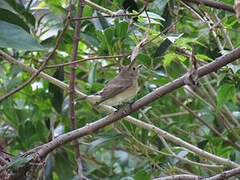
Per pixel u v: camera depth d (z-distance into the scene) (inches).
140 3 412.8
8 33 180.1
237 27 397.4
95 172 412.2
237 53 228.2
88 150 341.1
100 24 352.8
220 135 411.8
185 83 232.7
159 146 380.5
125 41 343.6
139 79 378.3
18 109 406.6
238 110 479.2
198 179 278.7
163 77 323.6
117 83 337.1
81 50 464.4
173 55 286.7
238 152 439.2
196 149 305.6
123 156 478.6
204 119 450.9
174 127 424.8
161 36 271.1
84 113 455.5
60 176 393.4
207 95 409.4
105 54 351.3
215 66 234.2
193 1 302.8
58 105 382.6
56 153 398.3
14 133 422.3
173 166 345.1
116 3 393.1
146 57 305.6
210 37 387.9
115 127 354.0
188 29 469.7
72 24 340.8
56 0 300.2
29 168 280.4
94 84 350.3
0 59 390.9
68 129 395.2
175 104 491.2
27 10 300.2
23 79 417.7
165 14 347.9
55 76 362.6
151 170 337.1
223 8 291.4
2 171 261.1
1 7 246.7
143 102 257.6
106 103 346.6
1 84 384.2
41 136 385.4
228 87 325.4
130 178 366.0
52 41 353.1
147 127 311.3
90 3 326.6
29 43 180.9
